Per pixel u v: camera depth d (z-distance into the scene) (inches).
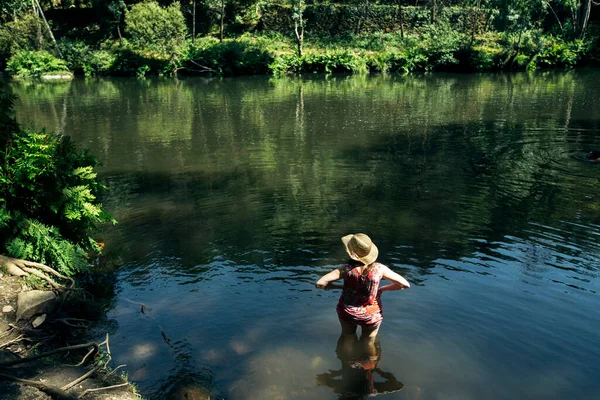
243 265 225.0
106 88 1111.6
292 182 369.4
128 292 204.2
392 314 178.7
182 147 513.3
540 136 525.0
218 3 1626.5
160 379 147.3
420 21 1593.3
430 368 149.5
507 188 344.5
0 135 230.2
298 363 153.1
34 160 226.2
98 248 243.6
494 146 483.8
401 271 213.8
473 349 157.9
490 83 1059.3
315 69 1385.3
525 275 209.0
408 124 616.7
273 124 636.1
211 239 257.9
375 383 142.8
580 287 197.6
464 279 205.5
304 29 1610.5
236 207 311.7
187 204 320.8
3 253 225.6
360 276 160.1
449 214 290.5
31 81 1268.5
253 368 150.9
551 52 1362.0
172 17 1387.8
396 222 277.6
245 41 1521.9
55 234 230.1
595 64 1380.4
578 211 293.7
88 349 166.7
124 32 1692.9
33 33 1438.2
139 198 337.4
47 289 208.1
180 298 196.7
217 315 182.2
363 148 487.2
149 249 247.8
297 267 221.6
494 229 265.0
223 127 624.1
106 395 139.3
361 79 1209.4
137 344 165.9
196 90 1045.2
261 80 1233.4
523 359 153.0
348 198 326.0
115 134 593.3
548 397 136.4
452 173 387.9
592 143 486.6
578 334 165.3
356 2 1658.5
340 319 167.2
